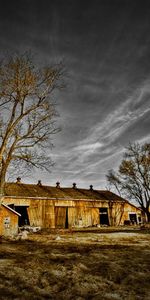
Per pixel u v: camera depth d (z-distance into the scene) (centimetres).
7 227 2917
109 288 887
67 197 4459
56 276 1001
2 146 2044
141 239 2320
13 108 2153
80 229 3862
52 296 795
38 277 980
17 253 1507
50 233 3098
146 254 1488
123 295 815
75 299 773
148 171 4925
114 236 2595
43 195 4219
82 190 5206
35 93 2198
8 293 788
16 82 2138
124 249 1692
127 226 4506
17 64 2155
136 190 4994
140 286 909
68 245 1912
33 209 4012
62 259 1319
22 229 3469
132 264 1213
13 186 4203
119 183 5431
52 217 4159
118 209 5066
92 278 990
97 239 2334
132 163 5025
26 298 756
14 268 1086
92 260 1305
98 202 4834
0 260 1262
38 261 1253
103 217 5078
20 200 3925
